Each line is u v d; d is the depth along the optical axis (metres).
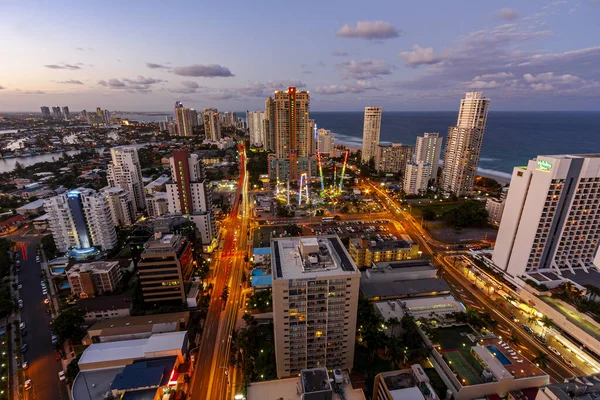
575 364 108.38
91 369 103.75
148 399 91.06
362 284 144.25
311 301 90.50
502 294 144.00
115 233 197.50
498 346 101.62
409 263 159.88
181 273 137.88
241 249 199.38
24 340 124.00
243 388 89.88
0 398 98.38
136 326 121.00
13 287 159.50
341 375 77.56
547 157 132.12
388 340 103.12
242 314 137.38
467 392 86.12
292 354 97.06
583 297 125.44
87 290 146.88
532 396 86.50
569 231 139.50
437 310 125.44
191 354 115.06
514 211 146.00
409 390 75.69
